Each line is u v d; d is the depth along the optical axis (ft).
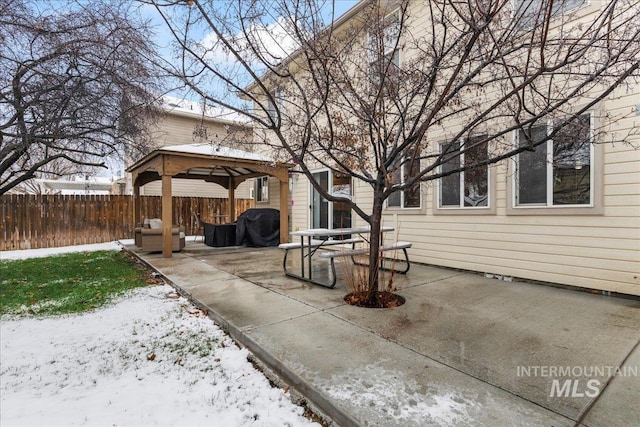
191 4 8.84
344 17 15.89
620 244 14.11
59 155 13.74
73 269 22.48
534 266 16.81
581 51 9.92
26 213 32.78
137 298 15.58
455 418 6.31
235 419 6.89
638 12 9.93
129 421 6.79
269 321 11.66
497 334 10.32
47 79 11.72
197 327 11.91
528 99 15.23
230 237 33.45
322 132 15.12
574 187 15.37
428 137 21.45
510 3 14.03
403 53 20.29
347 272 17.54
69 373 8.91
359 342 9.80
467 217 19.66
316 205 31.78
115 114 13.38
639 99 13.44
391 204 24.30
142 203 40.47
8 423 6.73
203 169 37.19
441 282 17.19
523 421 6.20
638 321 11.33
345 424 6.47
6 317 13.20
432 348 9.36
